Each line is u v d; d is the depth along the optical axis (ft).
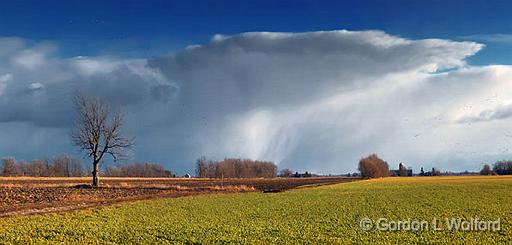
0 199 158.30
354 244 82.12
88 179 425.69
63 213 123.24
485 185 260.01
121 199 174.91
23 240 83.41
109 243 82.43
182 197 189.78
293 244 82.23
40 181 331.36
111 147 261.03
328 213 129.18
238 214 127.24
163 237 89.76
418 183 308.60
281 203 161.27
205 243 82.84
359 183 329.72
